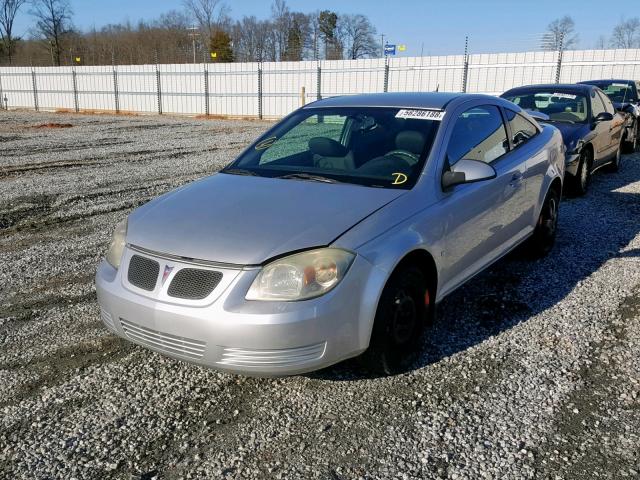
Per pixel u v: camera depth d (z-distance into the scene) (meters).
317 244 2.97
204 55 67.00
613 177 9.90
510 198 4.54
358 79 26.67
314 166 3.96
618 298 4.54
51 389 3.36
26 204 8.52
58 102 36.81
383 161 3.82
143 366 3.61
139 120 28.31
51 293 4.91
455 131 4.11
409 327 3.45
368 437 2.87
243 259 2.91
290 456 2.73
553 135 5.67
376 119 4.23
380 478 2.57
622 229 6.53
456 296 4.64
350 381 3.39
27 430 2.97
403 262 3.32
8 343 3.96
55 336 4.05
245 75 29.69
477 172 3.70
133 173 11.36
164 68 32.22
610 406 3.09
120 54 70.38
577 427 2.91
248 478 2.59
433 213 3.52
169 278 3.00
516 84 22.73
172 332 2.96
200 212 3.38
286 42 66.88
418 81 25.12
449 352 3.71
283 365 2.87
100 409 3.15
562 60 21.55
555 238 6.11
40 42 66.94
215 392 3.30
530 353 3.68
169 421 3.03
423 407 3.11
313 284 2.89
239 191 3.66
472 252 4.07
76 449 2.81
